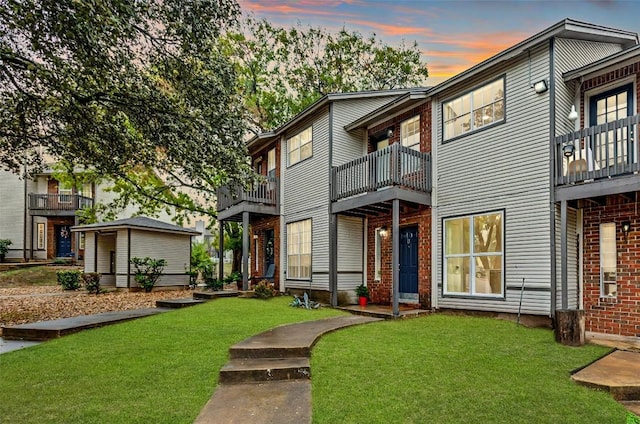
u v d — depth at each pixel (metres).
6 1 5.48
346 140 12.32
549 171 7.66
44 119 8.46
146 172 18.89
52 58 6.15
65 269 23.09
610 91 7.84
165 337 6.98
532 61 8.16
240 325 7.85
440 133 9.99
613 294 7.39
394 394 4.21
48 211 25.41
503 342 6.34
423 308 9.91
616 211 7.37
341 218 11.84
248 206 13.99
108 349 6.30
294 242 13.78
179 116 8.12
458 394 4.20
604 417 3.67
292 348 5.55
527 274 7.93
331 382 4.60
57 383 4.75
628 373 4.72
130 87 7.71
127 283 17.98
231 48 20.12
